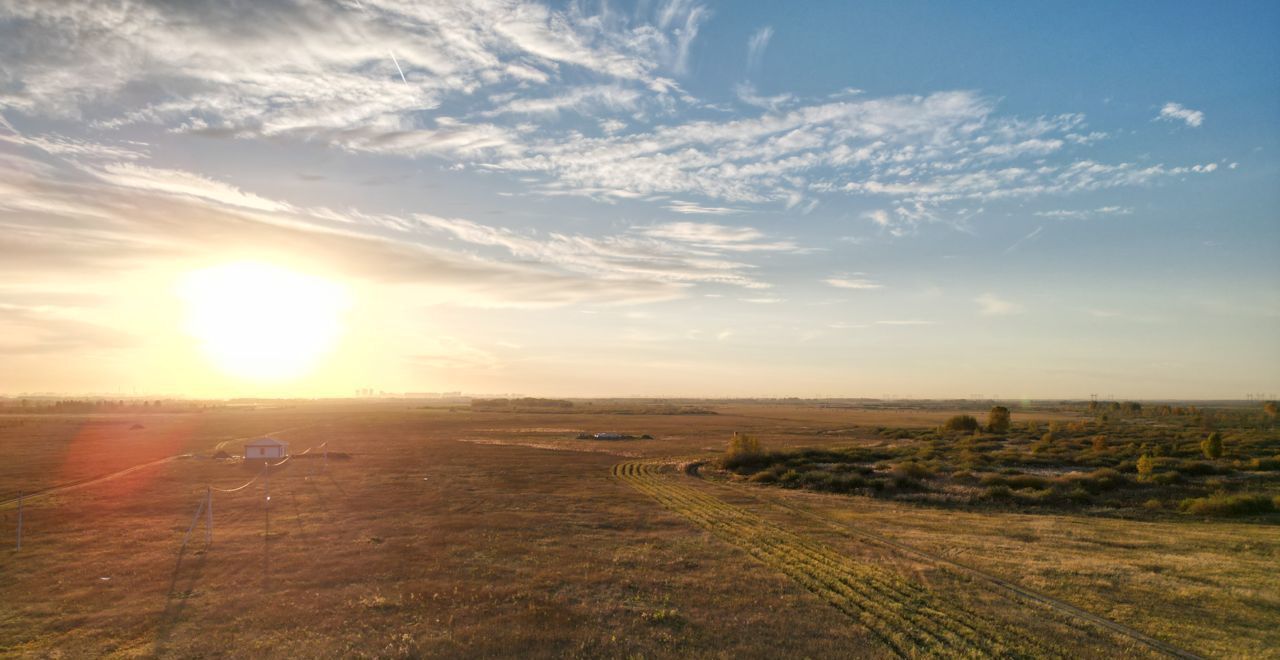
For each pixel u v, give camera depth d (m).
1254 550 29.33
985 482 50.91
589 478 57.69
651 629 19.47
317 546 30.27
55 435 109.81
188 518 37.41
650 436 117.31
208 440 101.56
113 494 47.00
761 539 31.62
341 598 22.50
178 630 19.42
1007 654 17.36
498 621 20.14
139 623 20.02
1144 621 19.77
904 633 18.92
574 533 33.28
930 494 47.91
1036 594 22.62
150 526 34.97
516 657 17.42
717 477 62.25
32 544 30.69
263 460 67.62
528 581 24.55
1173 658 17.03
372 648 17.98
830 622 19.97
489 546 30.28
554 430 132.25
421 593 23.00
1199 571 25.33
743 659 17.25
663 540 31.66
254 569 26.27
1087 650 17.56
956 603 21.58
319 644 18.25
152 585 24.03
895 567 26.16
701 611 21.11
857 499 47.06
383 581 24.62
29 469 62.38
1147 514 40.69
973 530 34.28
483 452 83.50
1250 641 18.11
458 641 18.45
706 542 31.16
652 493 48.34
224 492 47.94
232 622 20.11
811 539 31.67
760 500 45.31
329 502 43.31
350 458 74.75
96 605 21.73
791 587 23.67
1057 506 43.62
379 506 41.69
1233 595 22.23
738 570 26.00
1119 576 24.58
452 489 49.69
